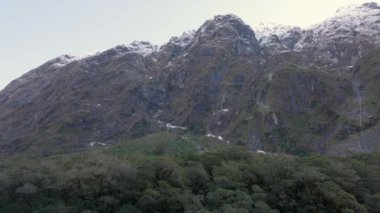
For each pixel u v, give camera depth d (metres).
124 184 179.38
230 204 164.50
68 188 177.75
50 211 162.38
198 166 195.00
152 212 167.75
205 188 186.25
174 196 167.50
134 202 175.38
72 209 167.88
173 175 185.00
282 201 177.12
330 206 172.25
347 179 190.50
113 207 172.38
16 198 176.00
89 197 175.25
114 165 189.25
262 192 179.62
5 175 182.62
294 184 181.38
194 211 160.62
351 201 169.62
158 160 193.88
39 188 176.75
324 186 175.75
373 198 178.62
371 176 197.50
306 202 175.38
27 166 197.75
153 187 179.12
